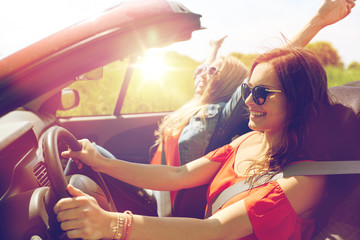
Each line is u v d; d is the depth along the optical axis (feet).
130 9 3.21
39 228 3.05
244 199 3.57
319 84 3.73
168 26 3.33
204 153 6.39
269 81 3.70
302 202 3.49
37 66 2.81
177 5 3.57
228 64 6.82
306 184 3.51
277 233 3.47
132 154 8.77
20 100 2.81
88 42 2.95
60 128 3.65
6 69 2.77
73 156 4.16
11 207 3.15
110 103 10.80
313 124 3.78
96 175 4.37
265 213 3.44
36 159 4.22
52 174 3.04
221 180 4.34
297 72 3.62
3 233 3.01
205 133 6.34
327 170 3.56
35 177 3.98
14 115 5.00
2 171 3.55
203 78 7.14
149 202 6.18
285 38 4.27
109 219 3.13
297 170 3.59
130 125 8.66
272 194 3.50
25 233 3.01
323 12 5.00
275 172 3.70
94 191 3.74
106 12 3.18
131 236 3.19
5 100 2.74
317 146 3.95
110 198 4.37
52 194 3.24
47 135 3.33
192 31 3.71
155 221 3.32
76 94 7.03
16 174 3.74
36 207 3.10
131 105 12.11
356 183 3.67
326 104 3.95
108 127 8.54
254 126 3.88
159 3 3.39
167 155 6.87
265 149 4.07
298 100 3.66
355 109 4.12
